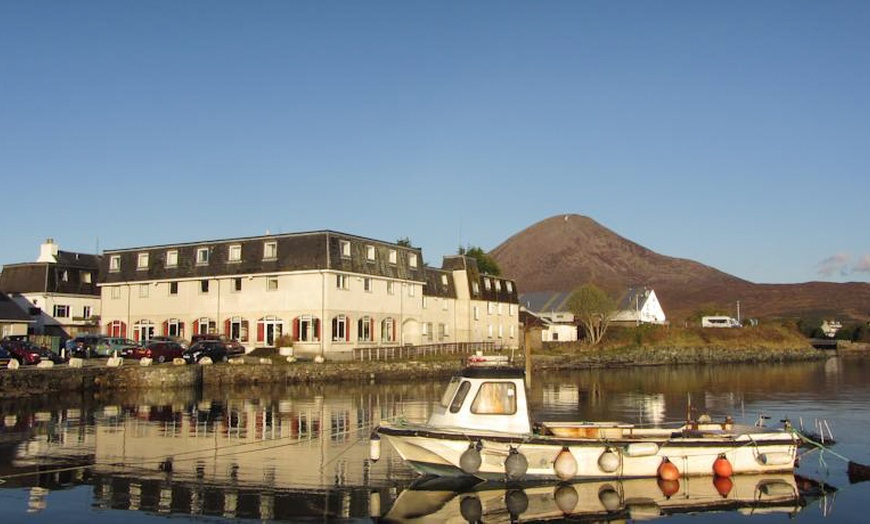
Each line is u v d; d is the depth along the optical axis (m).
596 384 53.44
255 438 25.19
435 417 19.95
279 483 18.75
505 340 86.00
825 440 26.08
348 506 16.88
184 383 43.81
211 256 63.34
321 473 19.86
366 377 53.69
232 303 61.72
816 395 44.03
